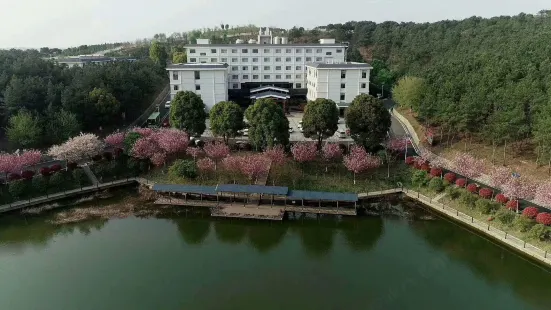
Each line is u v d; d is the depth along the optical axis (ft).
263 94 319.47
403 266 133.28
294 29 545.03
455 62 273.95
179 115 218.79
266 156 185.37
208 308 112.06
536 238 134.41
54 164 198.80
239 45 346.74
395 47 427.74
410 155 213.05
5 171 173.27
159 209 172.35
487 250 142.51
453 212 159.84
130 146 198.80
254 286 122.11
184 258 138.31
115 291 119.75
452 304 114.73
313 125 202.90
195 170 187.73
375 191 179.73
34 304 114.21
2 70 262.47
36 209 169.48
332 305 113.29
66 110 231.30
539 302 116.78
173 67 297.33
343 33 527.81
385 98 361.10
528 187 144.46
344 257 139.13
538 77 204.23
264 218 161.68
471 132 204.03
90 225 160.25
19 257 138.62
